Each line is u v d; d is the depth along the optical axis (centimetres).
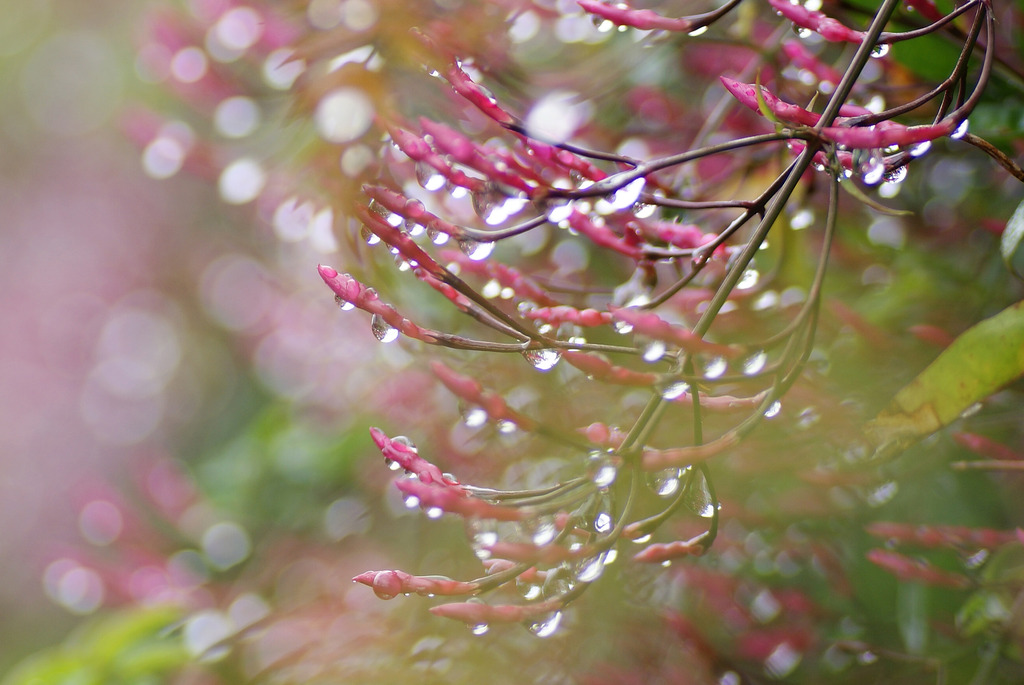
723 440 52
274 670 64
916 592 61
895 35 52
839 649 62
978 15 53
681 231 55
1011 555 58
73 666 76
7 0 191
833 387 61
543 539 53
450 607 51
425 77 60
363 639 64
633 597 65
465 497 52
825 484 60
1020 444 62
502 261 69
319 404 99
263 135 72
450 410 79
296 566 87
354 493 93
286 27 67
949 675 60
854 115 54
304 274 97
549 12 61
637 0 63
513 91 61
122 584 94
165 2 81
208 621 80
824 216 65
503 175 51
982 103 60
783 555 66
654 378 52
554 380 67
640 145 67
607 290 60
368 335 88
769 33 68
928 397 56
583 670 63
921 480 63
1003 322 55
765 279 60
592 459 52
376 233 52
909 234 66
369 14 59
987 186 65
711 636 66
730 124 64
